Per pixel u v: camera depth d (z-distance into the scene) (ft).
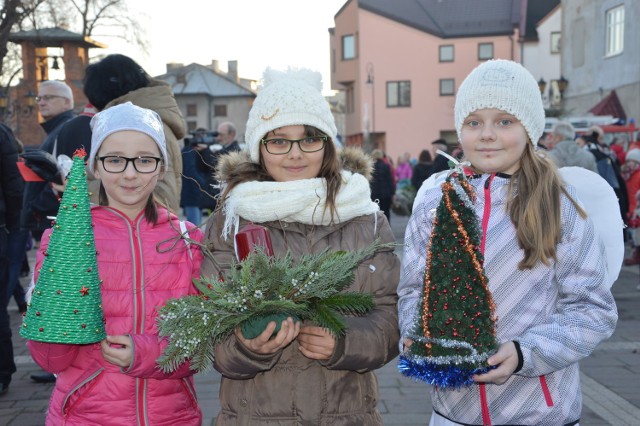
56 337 6.75
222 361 6.94
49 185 14.05
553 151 20.97
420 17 122.42
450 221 6.51
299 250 7.46
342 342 6.86
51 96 16.94
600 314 6.61
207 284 6.89
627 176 32.32
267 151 7.83
